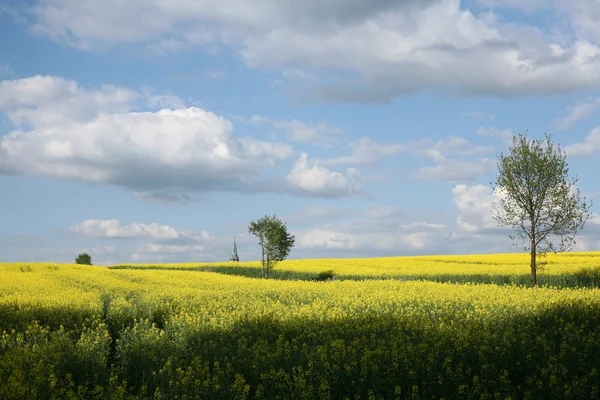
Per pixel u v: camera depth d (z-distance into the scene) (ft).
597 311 50.88
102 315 63.77
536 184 109.50
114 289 88.69
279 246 195.42
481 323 46.24
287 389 29.48
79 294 76.64
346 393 29.01
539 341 37.27
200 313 59.16
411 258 238.07
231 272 220.64
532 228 111.24
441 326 45.03
